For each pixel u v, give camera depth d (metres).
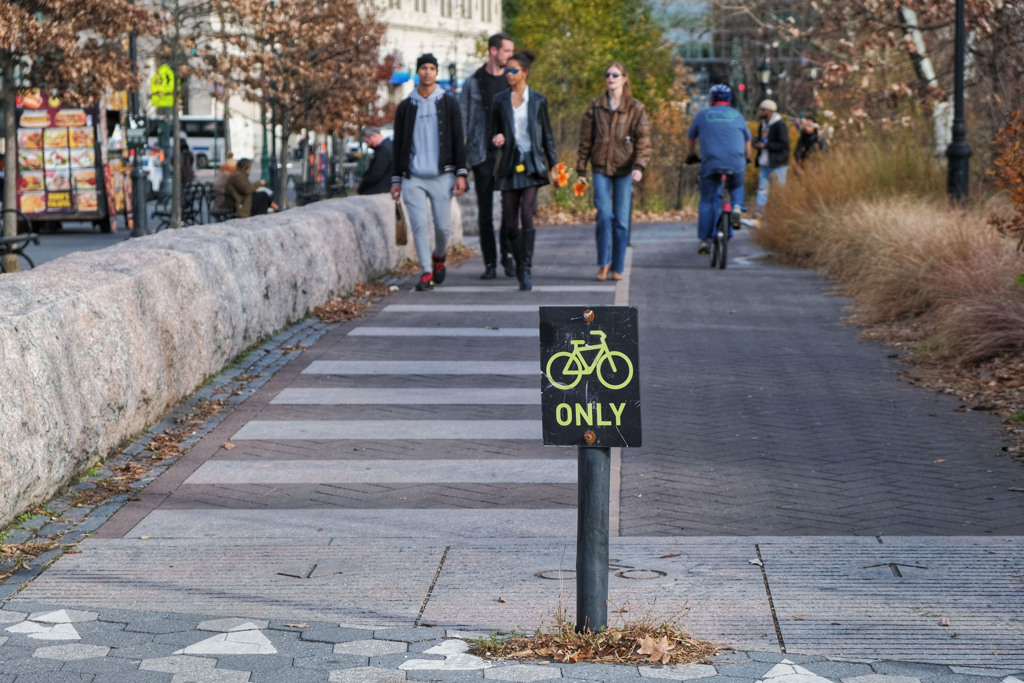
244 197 27.72
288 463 9.28
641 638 5.74
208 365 11.86
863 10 25.09
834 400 11.02
